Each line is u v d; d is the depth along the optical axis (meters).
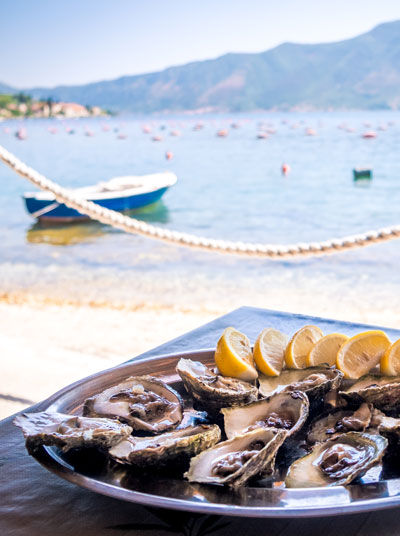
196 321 5.85
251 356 1.34
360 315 6.48
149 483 0.93
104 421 1.07
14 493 1.01
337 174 23.91
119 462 0.99
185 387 1.26
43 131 64.62
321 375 1.23
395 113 106.31
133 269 9.56
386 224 15.13
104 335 5.18
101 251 11.30
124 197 14.73
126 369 1.39
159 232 2.34
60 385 3.76
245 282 8.41
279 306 7.00
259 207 17.86
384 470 0.96
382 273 8.63
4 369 4.09
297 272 8.95
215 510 0.83
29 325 5.59
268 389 1.27
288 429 1.08
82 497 1.00
